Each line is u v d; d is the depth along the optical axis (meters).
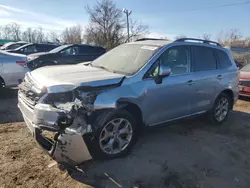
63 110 2.91
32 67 9.81
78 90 3.12
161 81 3.99
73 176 3.17
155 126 4.18
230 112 6.81
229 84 5.47
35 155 3.62
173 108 4.32
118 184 3.07
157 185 3.12
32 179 3.06
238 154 4.15
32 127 3.14
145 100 3.81
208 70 4.98
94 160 3.54
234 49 25.50
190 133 4.94
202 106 4.95
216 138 4.78
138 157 3.75
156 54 4.07
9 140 4.07
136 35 43.41
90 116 3.23
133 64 4.02
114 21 45.59
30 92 3.31
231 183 3.29
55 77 3.42
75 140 2.98
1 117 5.23
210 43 5.27
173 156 3.88
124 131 3.65
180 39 4.57
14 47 17.78
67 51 11.43
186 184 3.19
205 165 3.70
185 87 4.41
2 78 6.97
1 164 3.33
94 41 46.19
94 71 3.88
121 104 3.50
